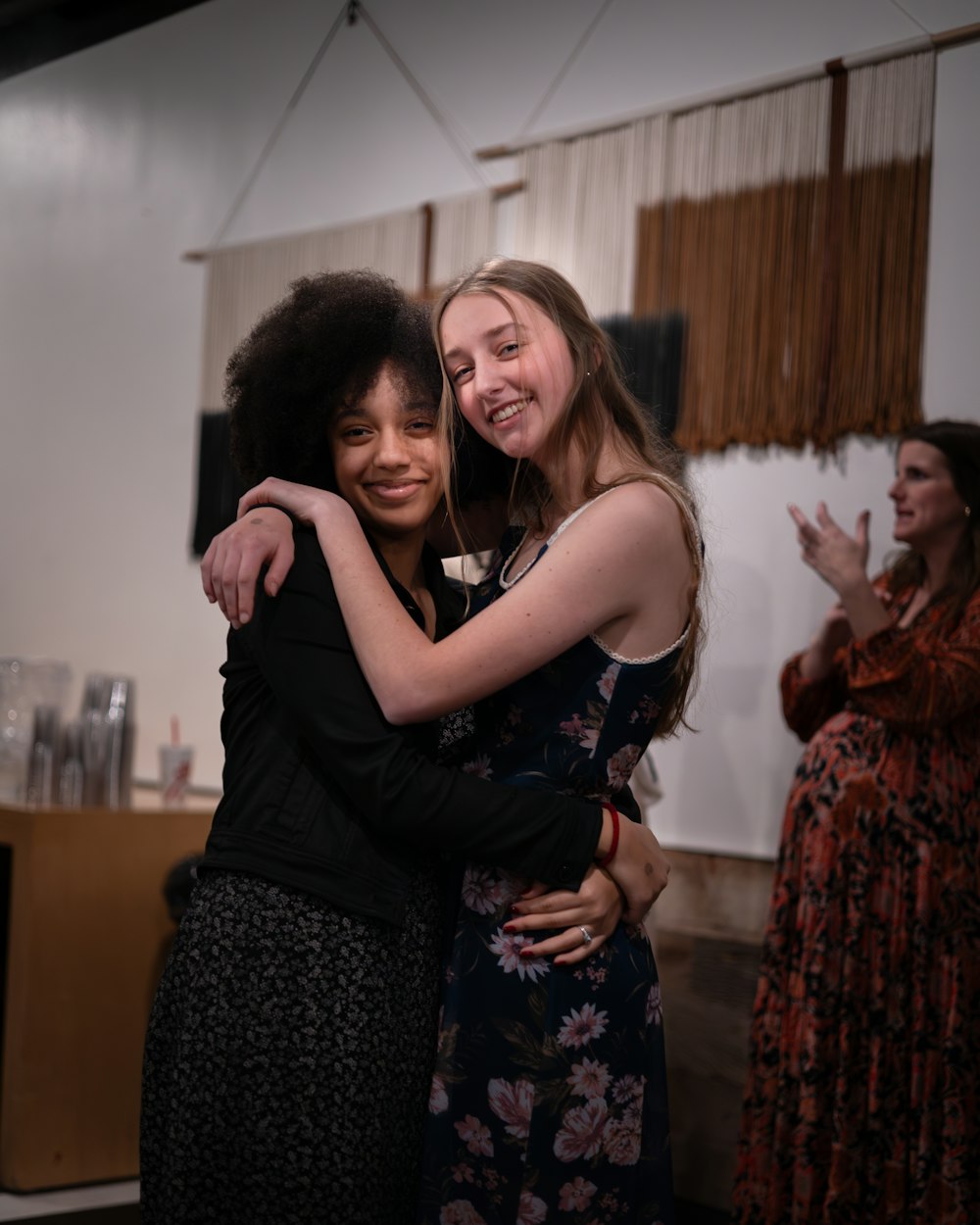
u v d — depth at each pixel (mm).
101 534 5227
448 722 1694
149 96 5188
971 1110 2502
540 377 1650
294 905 1540
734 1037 3270
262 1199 1489
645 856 1627
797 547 3322
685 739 3496
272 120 4715
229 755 1677
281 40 4715
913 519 2779
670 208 3574
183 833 3465
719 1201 3217
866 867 2623
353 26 4473
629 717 1634
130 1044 3346
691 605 1684
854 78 3256
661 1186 1640
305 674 1546
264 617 1579
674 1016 3381
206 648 4797
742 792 3383
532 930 1572
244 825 1590
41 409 5516
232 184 4836
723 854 3377
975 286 3043
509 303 1657
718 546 3449
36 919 3203
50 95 5578
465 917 1619
